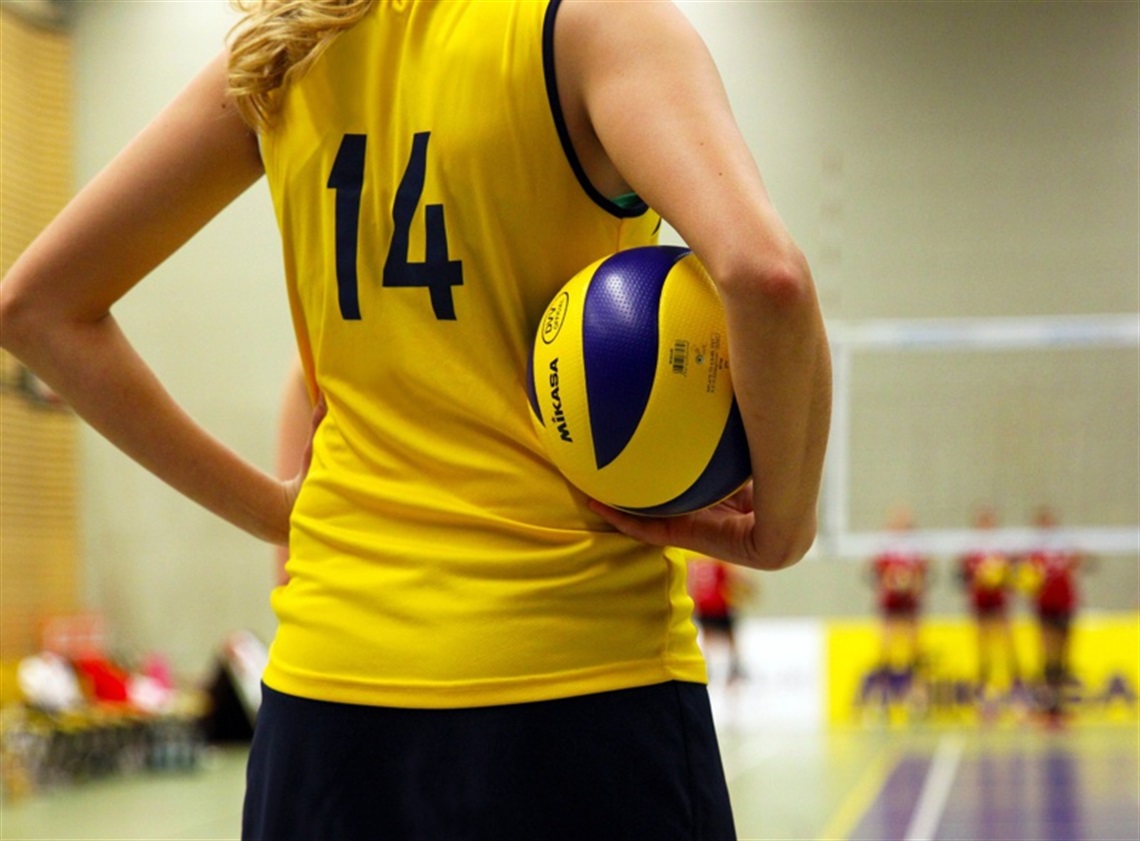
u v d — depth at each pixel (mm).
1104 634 19328
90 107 20844
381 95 1735
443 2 1707
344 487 1752
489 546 1647
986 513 19266
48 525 18922
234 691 17578
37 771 13289
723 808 1687
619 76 1559
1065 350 19625
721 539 1745
